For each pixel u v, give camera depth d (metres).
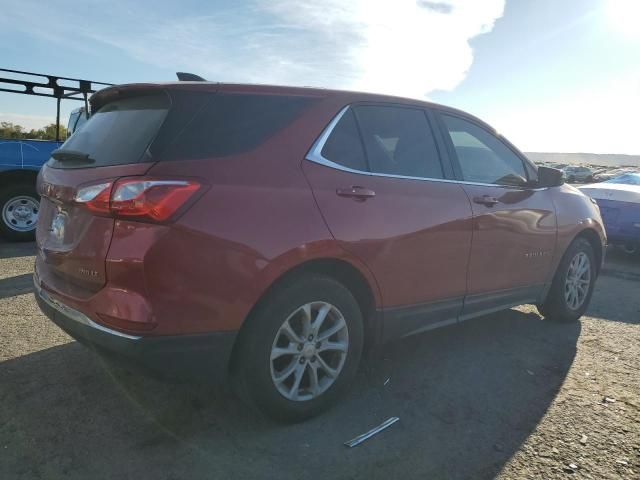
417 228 3.15
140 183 2.25
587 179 43.53
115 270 2.26
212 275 2.35
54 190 2.71
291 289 2.63
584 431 2.82
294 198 2.63
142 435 2.64
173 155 2.38
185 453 2.50
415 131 3.43
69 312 2.52
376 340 3.13
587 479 2.40
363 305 3.11
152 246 2.22
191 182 2.32
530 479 2.39
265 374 2.59
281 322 2.61
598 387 3.36
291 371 2.71
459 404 3.09
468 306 3.64
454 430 2.80
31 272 5.75
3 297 4.80
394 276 3.08
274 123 2.74
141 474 2.34
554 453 2.61
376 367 3.60
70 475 2.31
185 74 2.94
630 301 5.53
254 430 2.72
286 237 2.54
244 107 2.68
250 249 2.43
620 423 2.91
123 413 2.83
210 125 2.54
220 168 2.45
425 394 3.21
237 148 2.56
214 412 2.88
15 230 7.57
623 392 3.29
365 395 3.17
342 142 2.97
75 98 9.10
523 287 4.12
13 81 8.30
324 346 2.83
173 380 2.42
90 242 2.37
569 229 4.45
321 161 2.83
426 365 3.66
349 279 3.00
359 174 2.98
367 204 2.93
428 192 3.29
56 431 2.64
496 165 3.97
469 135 3.85
